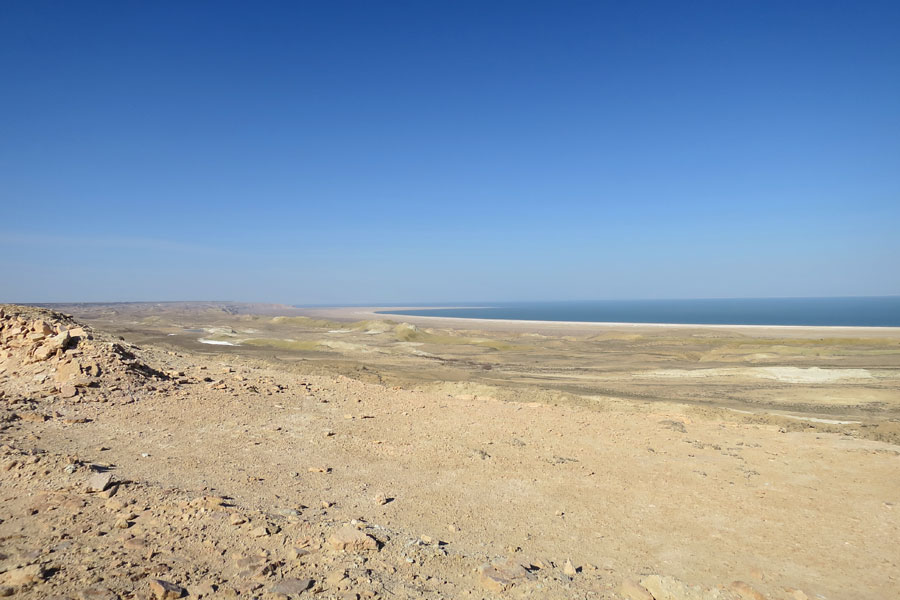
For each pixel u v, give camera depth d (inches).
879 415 890.1
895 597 234.7
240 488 326.3
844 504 347.3
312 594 195.6
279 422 514.6
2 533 229.1
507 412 619.8
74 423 441.4
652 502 347.9
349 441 467.5
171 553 221.9
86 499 275.0
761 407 970.1
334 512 300.8
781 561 268.2
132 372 609.3
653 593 223.1
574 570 243.0
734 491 369.4
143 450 393.1
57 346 620.4
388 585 209.5
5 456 331.3
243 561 217.9
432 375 1370.6
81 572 196.9
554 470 409.4
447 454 441.4
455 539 277.6
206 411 524.7
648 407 761.0
